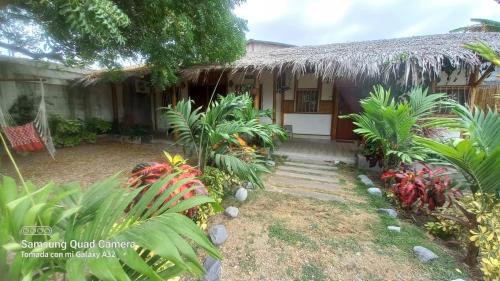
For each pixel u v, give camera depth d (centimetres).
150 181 199
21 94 609
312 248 206
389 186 341
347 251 203
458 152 177
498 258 158
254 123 341
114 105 845
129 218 90
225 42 497
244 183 345
